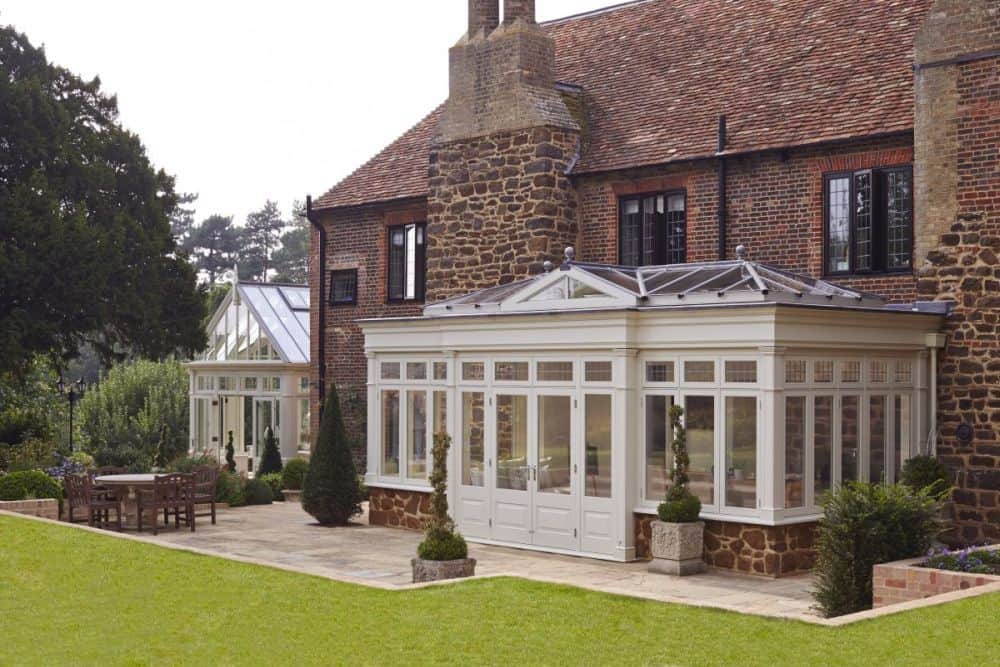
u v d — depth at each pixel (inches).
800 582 598.2
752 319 613.6
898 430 677.3
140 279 1222.3
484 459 739.4
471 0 934.4
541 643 396.5
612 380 668.7
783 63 853.2
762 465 611.5
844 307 633.0
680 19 991.6
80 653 396.5
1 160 1166.3
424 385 792.9
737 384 624.7
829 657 367.2
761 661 367.2
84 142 1228.5
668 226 850.8
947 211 674.2
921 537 514.3
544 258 871.1
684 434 628.1
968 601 425.7
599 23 1066.7
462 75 932.6
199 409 1432.1
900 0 839.1
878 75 779.4
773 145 775.7
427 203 986.7
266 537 777.6
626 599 463.2
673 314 646.5
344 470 841.5
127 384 1702.8
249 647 400.5
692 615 433.4
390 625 425.7
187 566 546.3
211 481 850.1
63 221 1150.3
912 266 724.0
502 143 901.2
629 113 907.4
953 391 672.4
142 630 427.2
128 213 1245.1
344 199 1114.7
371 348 830.5
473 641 399.9
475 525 745.0
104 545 598.9
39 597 483.2
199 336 1293.1
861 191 747.4
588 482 681.6
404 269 1072.8
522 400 719.7
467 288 923.4
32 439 1262.3
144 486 804.0
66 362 1263.5
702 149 815.1
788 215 778.8
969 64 663.8
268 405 1341.0
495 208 904.3
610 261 874.8
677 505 625.0
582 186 891.4
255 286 1403.8
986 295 658.2
